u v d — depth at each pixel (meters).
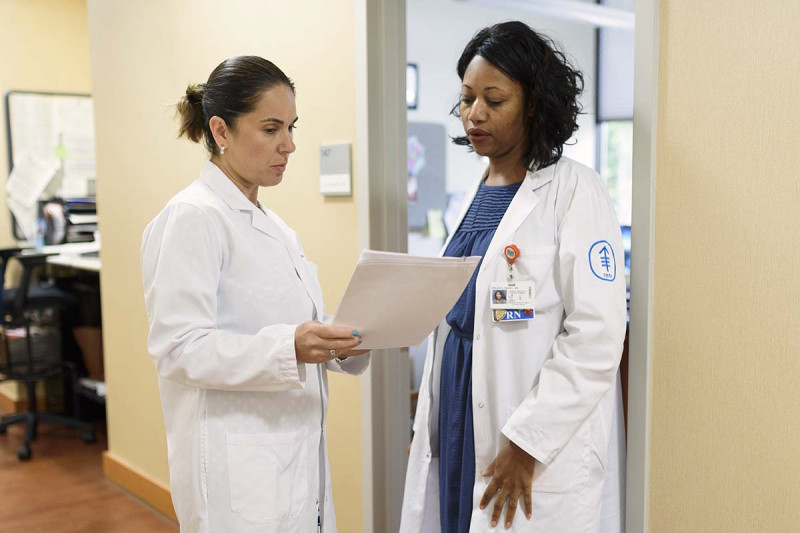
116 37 3.03
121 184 3.08
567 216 1.40
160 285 1.29
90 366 3.99
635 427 1.47
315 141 2.16
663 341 1.43
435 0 4.30
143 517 2.90
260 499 1.32
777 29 1.23
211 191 1.36
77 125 4.84
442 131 4.37
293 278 1.42
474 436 1.49
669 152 1.39
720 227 1.33
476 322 1.48
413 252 4.26
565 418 1.34
